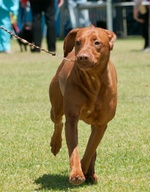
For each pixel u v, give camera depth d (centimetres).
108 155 1012
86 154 854
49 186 852
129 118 1321
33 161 981
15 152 1037
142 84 1802
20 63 2403
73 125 830
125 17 4109
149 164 962
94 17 4066
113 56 2659
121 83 1825
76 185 856
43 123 1273
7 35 2777
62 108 931
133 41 3703
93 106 837
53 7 2758
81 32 823
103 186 850
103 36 818
